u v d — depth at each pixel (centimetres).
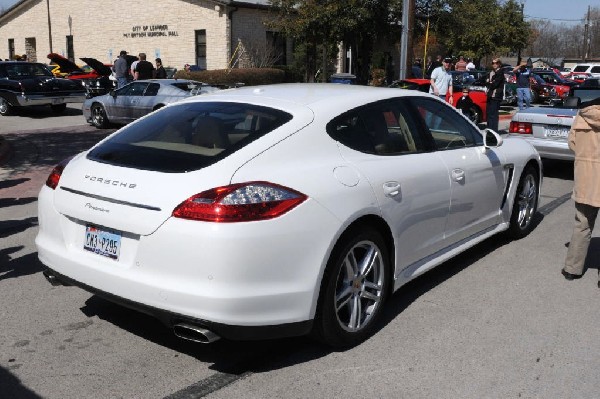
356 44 2412
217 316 314
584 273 532
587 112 483
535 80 2753
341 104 405
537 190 641
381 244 395
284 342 392
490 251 591
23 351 375
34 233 639
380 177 393
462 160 487
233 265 313
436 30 2417
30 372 349
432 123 478
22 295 465
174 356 371
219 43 2631
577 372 355
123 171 351
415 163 433
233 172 331
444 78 1477
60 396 324
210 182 325
